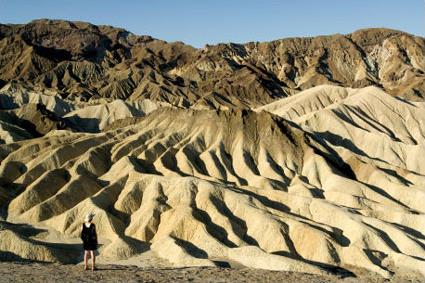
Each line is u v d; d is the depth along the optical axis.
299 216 67.12
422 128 132.25
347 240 61.12
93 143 99.25
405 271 53.81
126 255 58.78
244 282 28.70
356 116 128.50
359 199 75.81
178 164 90.94
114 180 82.31
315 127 120.56
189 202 69.19
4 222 66.19
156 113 113.62
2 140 115.50
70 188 76.06
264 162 92.94
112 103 172.50
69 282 24.75
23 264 31.05
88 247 28.17
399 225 66.75
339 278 38.16
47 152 93.44
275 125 99.44
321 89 165.25
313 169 90.50
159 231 65.06
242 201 68.44
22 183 83.44
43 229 67.25
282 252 58.81
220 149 95.62
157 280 26.69
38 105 148.75
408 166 107.38
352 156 97.00
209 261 54.50
